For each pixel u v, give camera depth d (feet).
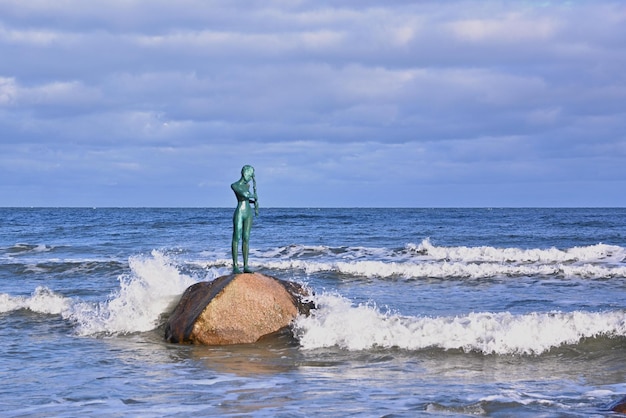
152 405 26.12
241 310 38.17
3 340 41.06
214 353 35.96
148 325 43.09
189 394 27.73
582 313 38.73
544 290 58.95
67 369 33.01
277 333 38.14
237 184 39.78
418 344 36.17
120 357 35.60
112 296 57.06
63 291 60.54
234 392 27.96
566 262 79.00
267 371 31.96
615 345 35.47
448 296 56.08
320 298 41.75
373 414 24.48
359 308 40.47
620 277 65.36
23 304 50.83
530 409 25.12
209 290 39.70
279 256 88.48
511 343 35.42
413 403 26.04
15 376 31.58
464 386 28.99
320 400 26.58
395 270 68.80
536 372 31.63
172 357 35.32
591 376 30.83
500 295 56.34
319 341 37.04
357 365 33.12
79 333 42.75
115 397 27.48
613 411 24.64
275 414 24.56
